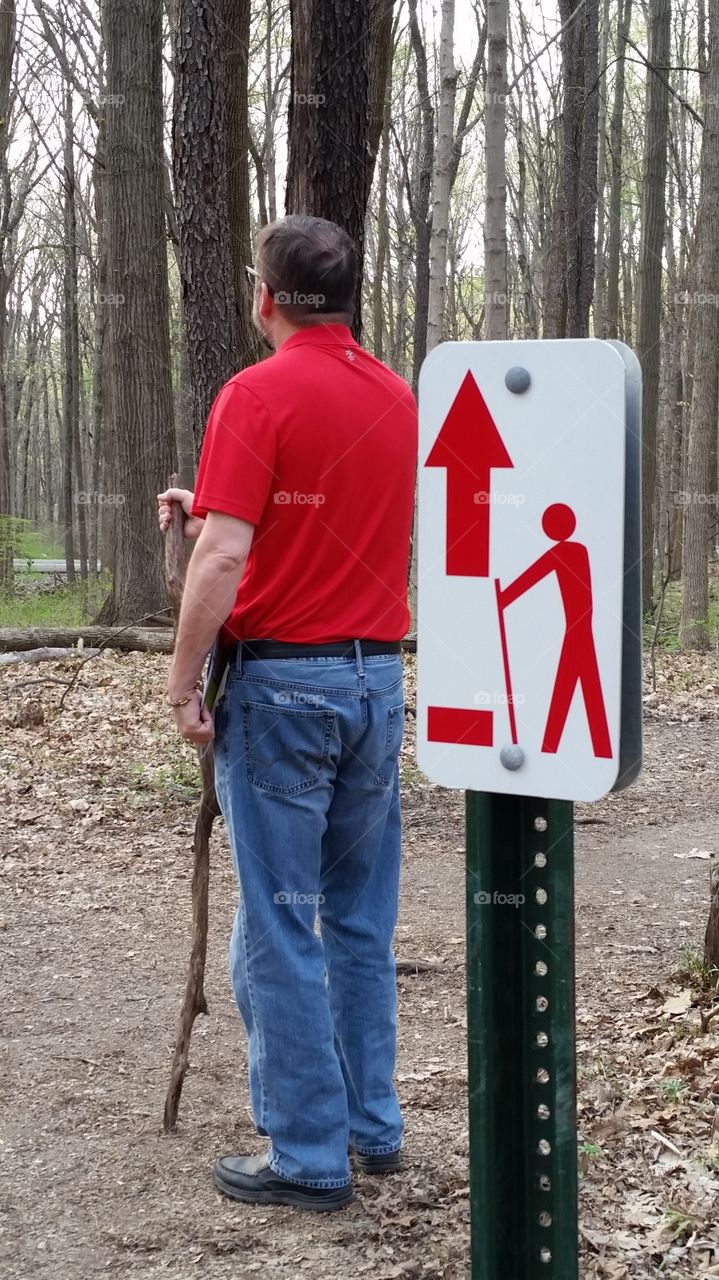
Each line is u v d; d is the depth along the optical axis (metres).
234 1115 3.07
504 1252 1.66
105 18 13.37
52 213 28.91
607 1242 2.39
